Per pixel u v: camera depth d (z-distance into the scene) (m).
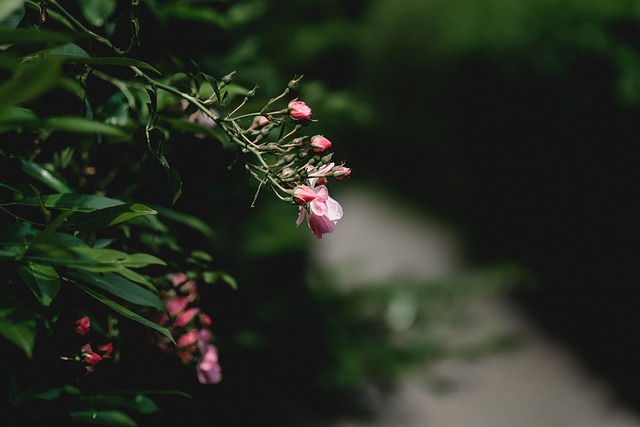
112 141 1.58
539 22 5.93
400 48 9.13
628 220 5.72
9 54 1.01
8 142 1.42
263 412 3.17
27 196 1.23
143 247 1.76
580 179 6.12
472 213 7.75
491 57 6.83
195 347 1.79
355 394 4.20
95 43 1.50
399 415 4.60
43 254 1.03
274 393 3.27
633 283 5.63
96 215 1.16
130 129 1.58
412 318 4.30
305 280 3.45
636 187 5.63
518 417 5.04
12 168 1.41
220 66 2.47
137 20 1.50
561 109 6.09
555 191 6.43
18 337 0.89
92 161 1.67
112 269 1.08
